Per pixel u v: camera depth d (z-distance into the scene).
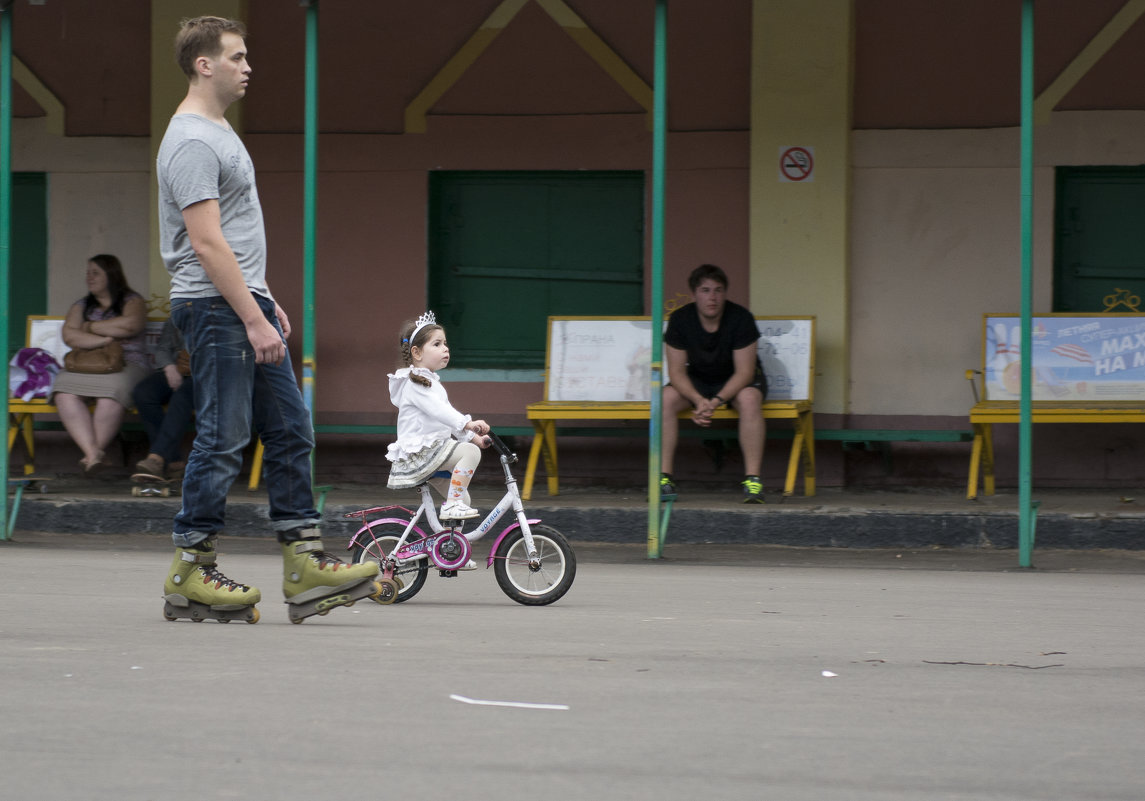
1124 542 18.62
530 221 24.80
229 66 12.06
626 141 24.12
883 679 10.01
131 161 25.14
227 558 18.09
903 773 7.45
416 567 14.24
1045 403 21.53
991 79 23.17
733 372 21.36
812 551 19.02
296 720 8.41
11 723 8.28
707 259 23.92
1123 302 23.34
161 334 22.97
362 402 24.81
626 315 24.41
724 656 10.88
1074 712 8.98
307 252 19.52
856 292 23.62
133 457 24.83
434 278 24.88
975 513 19.06
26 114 25.36
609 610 13.61
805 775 7.38
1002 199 23.25
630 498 21.84
